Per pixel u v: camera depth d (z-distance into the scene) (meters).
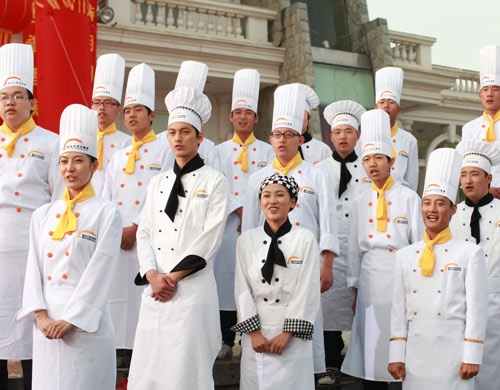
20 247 4.59
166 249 4.05
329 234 4.83
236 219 5.53
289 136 4.90
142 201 5.06
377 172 5.07
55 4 7.42
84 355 3.72
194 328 3.87
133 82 5.19
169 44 12.78
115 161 5.21
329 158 5.93
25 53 4.78
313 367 4.42
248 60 13.79
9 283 4.55
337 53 14.46
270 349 3.87
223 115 14.60
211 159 5.44
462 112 18.12
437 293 4.15
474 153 5.04
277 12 14.30
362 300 5.07
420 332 4.15
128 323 4.89
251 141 5.81
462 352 4.03
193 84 5.36
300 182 4.97
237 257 4.13
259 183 4.96
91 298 3.75
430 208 4.27
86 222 3.92
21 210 4.64
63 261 3.84
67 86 7.39
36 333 3.82
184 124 4.17
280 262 3.96
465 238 5.04
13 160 4.69
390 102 6.20
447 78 16.25
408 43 15.93
